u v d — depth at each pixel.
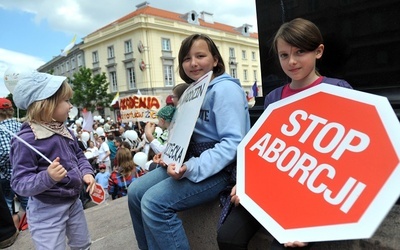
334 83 1.38
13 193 3.05
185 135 1.42
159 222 1.41
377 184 0.88
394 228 1.12
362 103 1.08
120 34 33.75
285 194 1.10
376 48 1.76
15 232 2.53
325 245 1.19
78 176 1.66
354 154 1.00
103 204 3.29
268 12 2.30
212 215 1.62
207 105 1.51
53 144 1.57
